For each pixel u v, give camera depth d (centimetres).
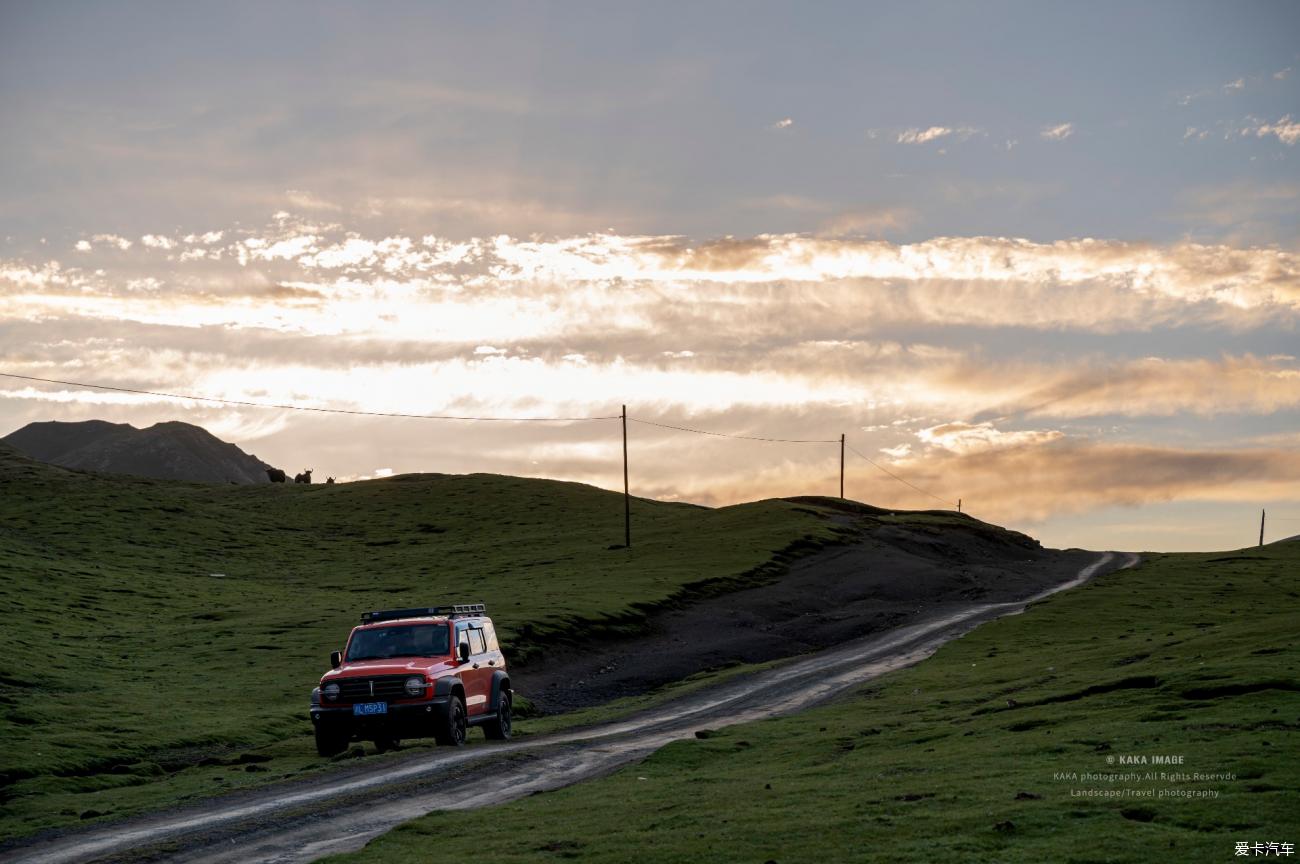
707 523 13550
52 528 12675
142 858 1722
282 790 2438
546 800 2012
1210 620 5819
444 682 2859
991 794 1574
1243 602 6894
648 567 10381
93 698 4412
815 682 4847
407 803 2131
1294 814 1268
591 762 2712
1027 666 4194
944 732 2572
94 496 15000
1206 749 1750
